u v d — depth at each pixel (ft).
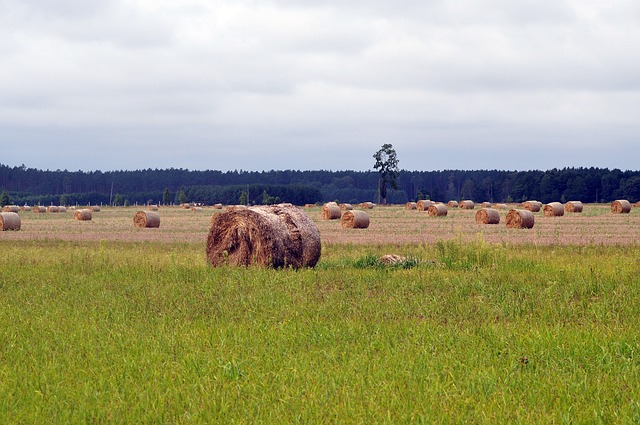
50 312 48.55
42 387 29.99
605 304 49.49
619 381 30.42
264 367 33.04
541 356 34.78
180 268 74.23
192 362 33.65
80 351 36.70
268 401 28.02
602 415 26.03
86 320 45.32
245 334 39.83
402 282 62.44
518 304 50.08
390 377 31.30
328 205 253.44
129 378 31.40
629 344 36.68
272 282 63.00
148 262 81.76
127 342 38.37
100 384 30.27
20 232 176.14
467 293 57.21
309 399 27.89
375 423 25.25
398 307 50.06
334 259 92.32
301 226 83.35
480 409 26.81
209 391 29.22
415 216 266.36
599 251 98.48
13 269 76.02
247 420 26.20
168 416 26.68
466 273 69.05
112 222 240.73
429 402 27.81
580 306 49.96
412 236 148.46
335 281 65.05
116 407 27.25
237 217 82.64
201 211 391.24
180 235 159.43
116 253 100.37
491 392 29.17
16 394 29.07
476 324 43.45
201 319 45.83
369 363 33.32
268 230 80.69
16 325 43.78
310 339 38.86
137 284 62.44
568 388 29.43
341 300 52.95
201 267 77.15
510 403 27.66
